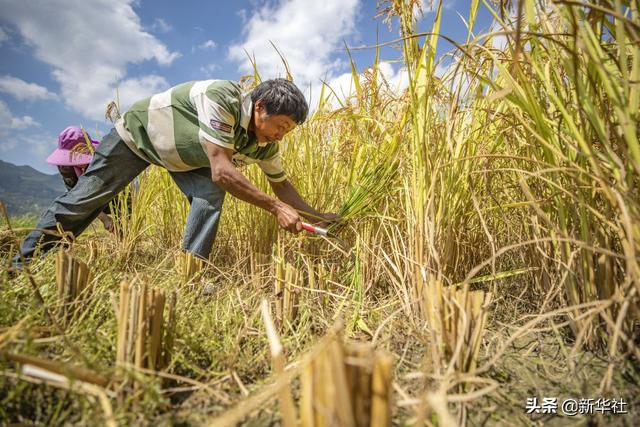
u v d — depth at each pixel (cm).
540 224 130
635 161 83
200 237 205
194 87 192
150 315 90
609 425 82
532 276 150
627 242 90
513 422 85
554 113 113
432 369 101
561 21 104
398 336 129
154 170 272
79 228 215
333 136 231
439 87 148
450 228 148
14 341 89
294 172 241
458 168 147
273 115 187
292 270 142
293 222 184
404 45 142
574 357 108
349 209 195
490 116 147
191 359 107
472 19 134
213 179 189
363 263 176
